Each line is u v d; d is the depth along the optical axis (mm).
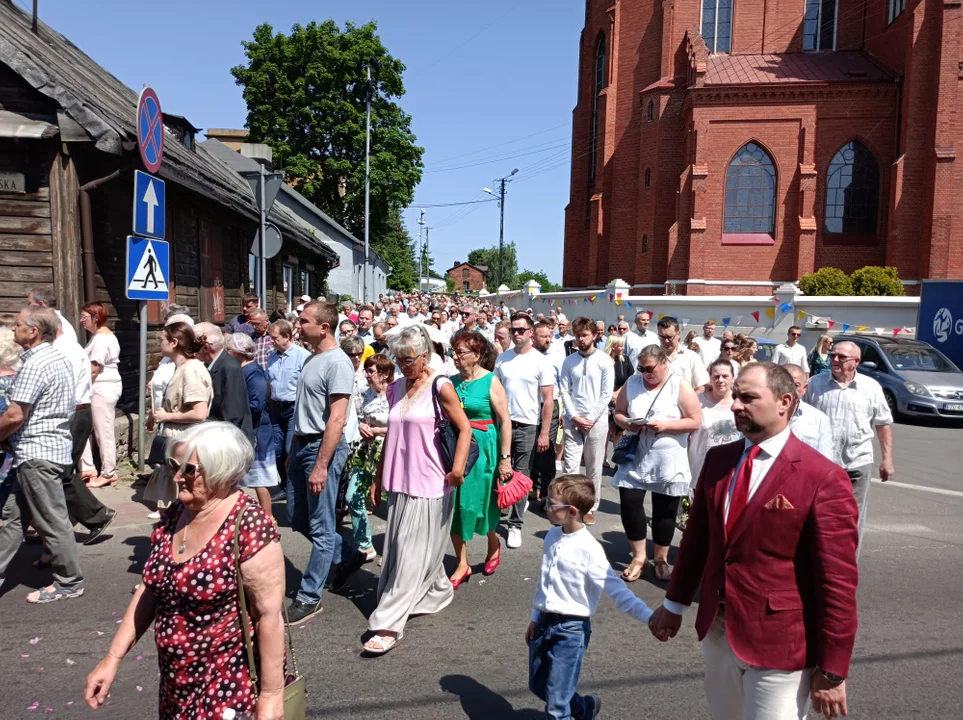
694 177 30391
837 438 5531
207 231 12492
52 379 4738
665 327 7121
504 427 5496
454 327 17500
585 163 40125
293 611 4828
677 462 5590
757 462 2703
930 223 27562
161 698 2428
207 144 22031
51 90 7707
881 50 31484
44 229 8258
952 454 11562
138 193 7250
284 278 20719
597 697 3641
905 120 28344
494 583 5562
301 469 5027
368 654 4312
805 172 29688
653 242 33156
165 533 2463
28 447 4754
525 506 6496
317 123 41406
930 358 16141
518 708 3750
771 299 23484
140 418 7973
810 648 2557
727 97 30344
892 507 8102
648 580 5746
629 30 35125
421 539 4574
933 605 5262
